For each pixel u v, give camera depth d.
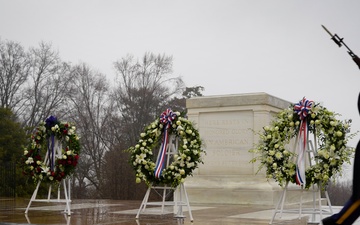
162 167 12.54
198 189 19.03
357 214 6.14
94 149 50.09
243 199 18.25
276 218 12.28
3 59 46.34
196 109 19.89
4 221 11.01
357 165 6.16
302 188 11.41
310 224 10.96
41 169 13.01
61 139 13.28
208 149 19.58
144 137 12.83
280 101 19.94
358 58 6.98
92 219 11.59
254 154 18.73
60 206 15.97
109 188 42.69
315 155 11.34
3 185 26.03
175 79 53.31
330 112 11.20
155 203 13.28
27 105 47.78
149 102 51.28
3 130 39.44
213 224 10.69
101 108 53.09
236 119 19.27
